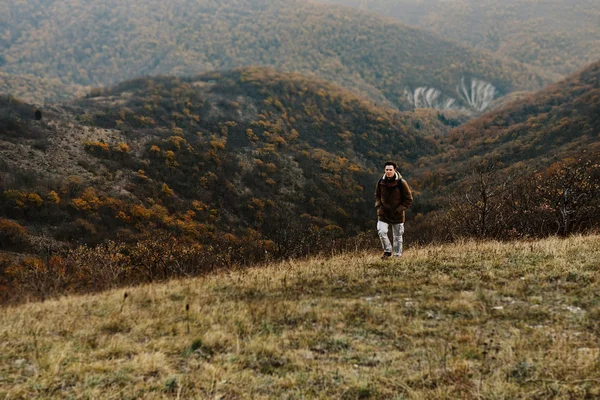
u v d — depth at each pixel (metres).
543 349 3.70
